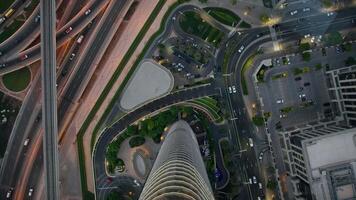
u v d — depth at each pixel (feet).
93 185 548.72
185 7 545.44
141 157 540.52
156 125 530.27
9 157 552.00
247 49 540.52
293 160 513.04
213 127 537.65
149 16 549.13
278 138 535.19
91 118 552.00
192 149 399.44
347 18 539.70
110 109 549.95
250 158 535.19
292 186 520.83
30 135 553.23
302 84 538.47
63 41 549.95
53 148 529.04
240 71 540.11
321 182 459.32
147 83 547.08
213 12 543.39
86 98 553.64
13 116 553.64
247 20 541.75
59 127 553.64
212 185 523.70
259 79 534.37
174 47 543.80
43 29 532.32
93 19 554.46
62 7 555.69
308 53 526.57
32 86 552.82
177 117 533.55
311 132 504.02
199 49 541.34
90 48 554.05
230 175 530.27
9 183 550.77
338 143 461.78
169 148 383.24
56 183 522.47
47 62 533.14
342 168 456.86
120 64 551.18
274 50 539.70
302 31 539.70
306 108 538.06
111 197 531.91
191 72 542.16
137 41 549.54
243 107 538.47
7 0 552.00
